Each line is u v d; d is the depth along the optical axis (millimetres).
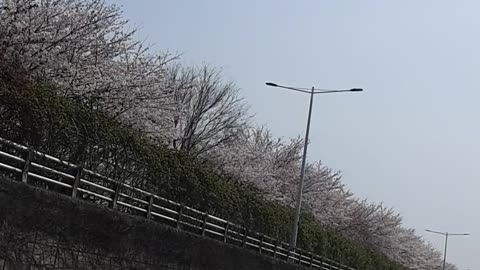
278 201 43719
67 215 19359
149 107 27875
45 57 21844
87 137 22859
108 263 21203
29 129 20047
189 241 25766
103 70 25156
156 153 27234
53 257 18891
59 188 20969
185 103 37281
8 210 17188
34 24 21688
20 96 19375
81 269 20000
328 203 53719
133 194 24922
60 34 22859
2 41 20188
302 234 44031
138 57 28000
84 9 24422
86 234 20219
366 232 66062
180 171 28750
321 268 43062
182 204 27219
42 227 18453
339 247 51219
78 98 23781
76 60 23734
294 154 48250
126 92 26125
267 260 33125
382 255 66312
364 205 65750
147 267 23250
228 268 29016
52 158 19766
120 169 24844
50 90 21266
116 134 24578
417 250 82938
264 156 43406
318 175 51125
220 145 38438
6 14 20594
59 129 21297
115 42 26016
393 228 71000
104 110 25469
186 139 36562
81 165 21266
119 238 21656
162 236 24000
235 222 33719
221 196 32312
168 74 35406
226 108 41469
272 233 39062
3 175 18281
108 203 22938
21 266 17656
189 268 25922
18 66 19922
